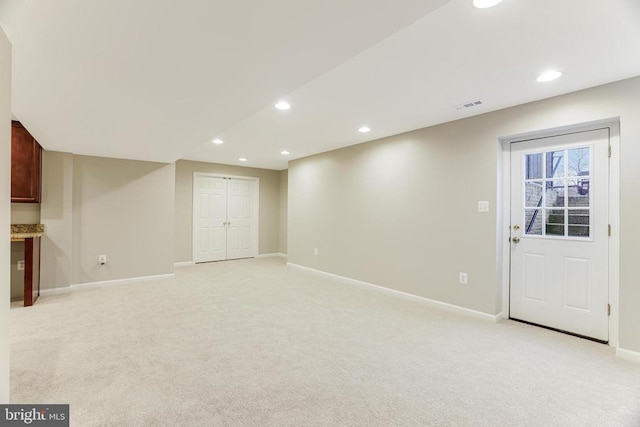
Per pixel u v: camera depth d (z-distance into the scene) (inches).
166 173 203.5
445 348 102.7
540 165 122.0
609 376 85.5
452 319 130.4
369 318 131.1
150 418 66.9
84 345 102.0
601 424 66.7
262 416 68.1
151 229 198.2
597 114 101.6
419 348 102.7
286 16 53.2
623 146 96.2
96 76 77.4
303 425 65.5
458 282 138.5
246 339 108.6
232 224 282.2
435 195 147.3
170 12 52.2
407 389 79.2
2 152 48.5
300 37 60.1
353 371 87.8
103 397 74.2
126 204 189.5
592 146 109.2
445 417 68.6
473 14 65.6
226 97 91.3
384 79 97.9
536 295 123.1
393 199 166.9
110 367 88.1
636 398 75.7
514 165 128.1
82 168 175.9
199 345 103.2
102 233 181.9
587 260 110.7
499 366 91.0
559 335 113.4
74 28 57.2
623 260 95.8
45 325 119.3
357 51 65.6
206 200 267.6
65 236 168.9
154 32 58.6
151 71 74.9
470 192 134.6
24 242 145.6
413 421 67.2
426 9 51.3
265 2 49.3
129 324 121.3
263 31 58.1
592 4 62.4
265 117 136.3
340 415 68.8
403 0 48.6
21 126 154.3
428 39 75.3
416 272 155.3
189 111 103.7
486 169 129.4
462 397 76.0
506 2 61.7
